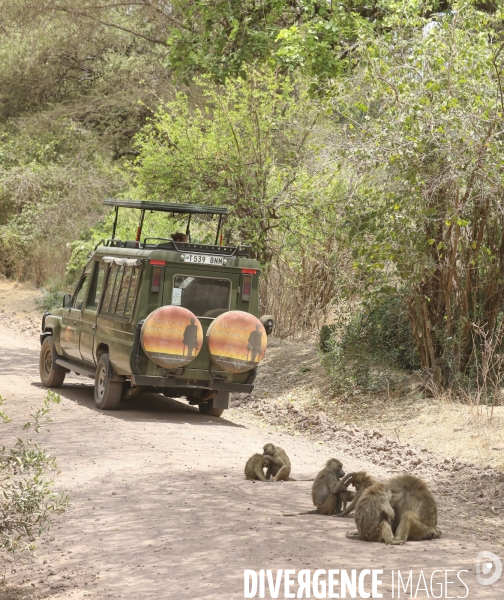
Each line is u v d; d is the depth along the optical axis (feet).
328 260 98.17
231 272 70.85
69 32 183.52
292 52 86.17
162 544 37.99
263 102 103.81
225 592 31.35
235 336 69.05
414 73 72.23
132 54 184.85
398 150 68.54
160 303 68.28
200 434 65.67
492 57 71.10
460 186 70.85
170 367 67.41
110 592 32.40
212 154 104.42
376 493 38.96
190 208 75.20
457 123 68.69
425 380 77.92
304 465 58.23
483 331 77.15
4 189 180.96
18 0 172.04
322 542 38.09
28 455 39.42
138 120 184.96
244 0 92.02
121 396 73.61
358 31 77.05
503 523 47.44
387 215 74.08
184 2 105.29
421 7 78.07
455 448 64.44
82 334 77.41
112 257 74.33
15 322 138.41
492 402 72.59
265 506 45.09
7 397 76.74
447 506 51.49
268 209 104.06
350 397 80.89
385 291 77.41
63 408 72.64
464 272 78.28
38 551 38.58
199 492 47.42
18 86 202.49
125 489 47.96
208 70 97.25
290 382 90.43
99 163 183.01
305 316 107.45
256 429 72.64
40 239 173.47
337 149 74.28
